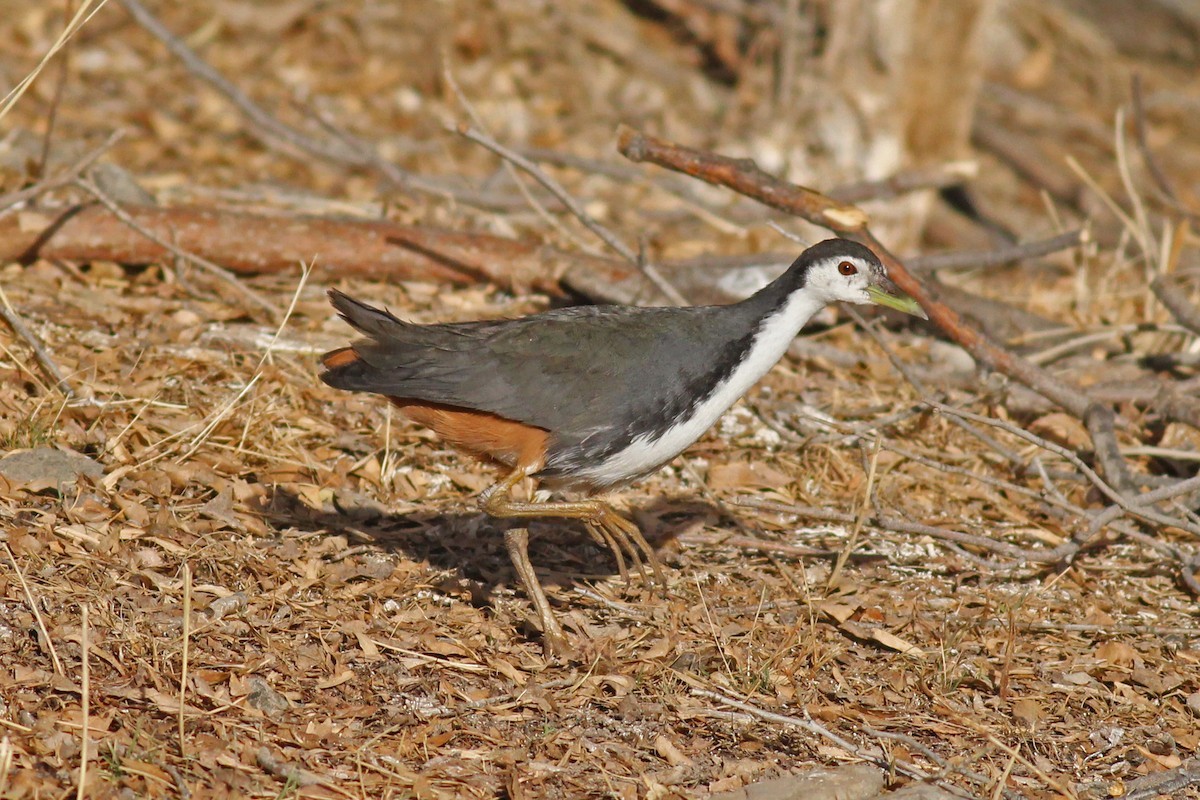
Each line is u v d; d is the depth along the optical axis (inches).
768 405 483.2
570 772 299.4
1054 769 320.8
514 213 642.8
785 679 343.0
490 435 344.8
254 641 328.8
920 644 366.0
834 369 516.7
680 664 345.1
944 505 445.7
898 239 732.0
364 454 429.4
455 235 537.0
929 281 526.6
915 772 310.3
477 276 534.6
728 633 359.9
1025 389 488.7
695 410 349.4
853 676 350.0
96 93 738.8
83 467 380.5
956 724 333.1
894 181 620.7
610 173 697.0
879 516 397.1
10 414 398.6
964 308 537.6
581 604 373.4
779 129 723.4
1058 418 482.6
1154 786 313.4
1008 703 344.8
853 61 708.7
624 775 300.4
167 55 798.5
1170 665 364.5
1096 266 699.4
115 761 275.3
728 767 305.6
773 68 756.6
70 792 268.2
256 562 357.1
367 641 332.8
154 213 511.8
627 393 340.2
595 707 327.0
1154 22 1031.0
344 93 807.1
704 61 932.0
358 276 531.8
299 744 294.7
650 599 376.2
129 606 330.6
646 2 968.9
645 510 423.8
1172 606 399.9
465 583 370.6
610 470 350.9
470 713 316.8
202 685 304.8
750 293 521.7
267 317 497.7
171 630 324.8
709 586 387.5
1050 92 989.2
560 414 339.0
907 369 453.7
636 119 842.2
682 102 876.6
